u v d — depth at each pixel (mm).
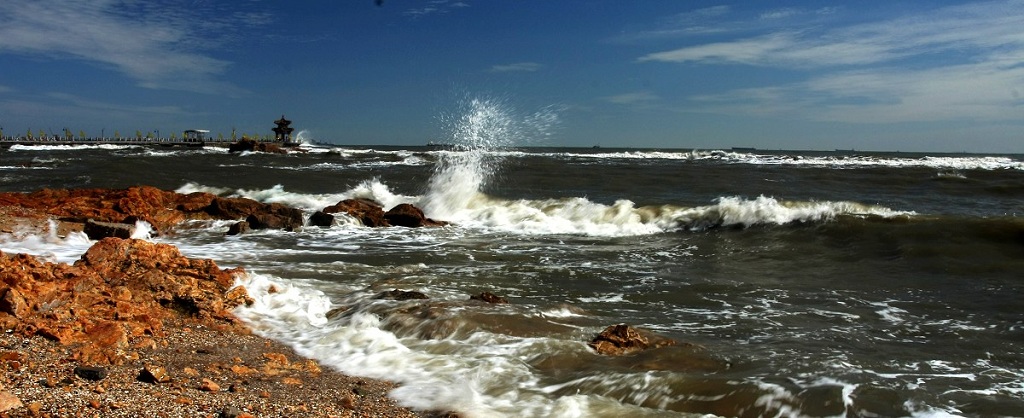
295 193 24484
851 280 11289
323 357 6930
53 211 16406
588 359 6746
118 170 31406
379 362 6695
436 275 11266
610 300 9781
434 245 15086
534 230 17766
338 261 12781
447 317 7844
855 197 23578
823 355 7020
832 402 5590
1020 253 12570
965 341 7719
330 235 16484
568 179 30672
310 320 8312
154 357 6500
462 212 20062
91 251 9086
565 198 21703
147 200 18328
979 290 10391
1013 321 8578
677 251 14328
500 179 29969
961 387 6090
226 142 95562
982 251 12773
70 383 5383
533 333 7594
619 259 13312
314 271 11289
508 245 15172
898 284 10930
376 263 12625
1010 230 13750
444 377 6254
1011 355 7160
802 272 12039
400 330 7801
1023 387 6113
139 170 32156
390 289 9750
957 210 19891
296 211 17969
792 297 10047
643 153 76812
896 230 14602
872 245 13922
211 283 8820
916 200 22672
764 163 48219
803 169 38812
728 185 28391
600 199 23000
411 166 42969
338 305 9008
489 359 6723
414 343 7391
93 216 16484
